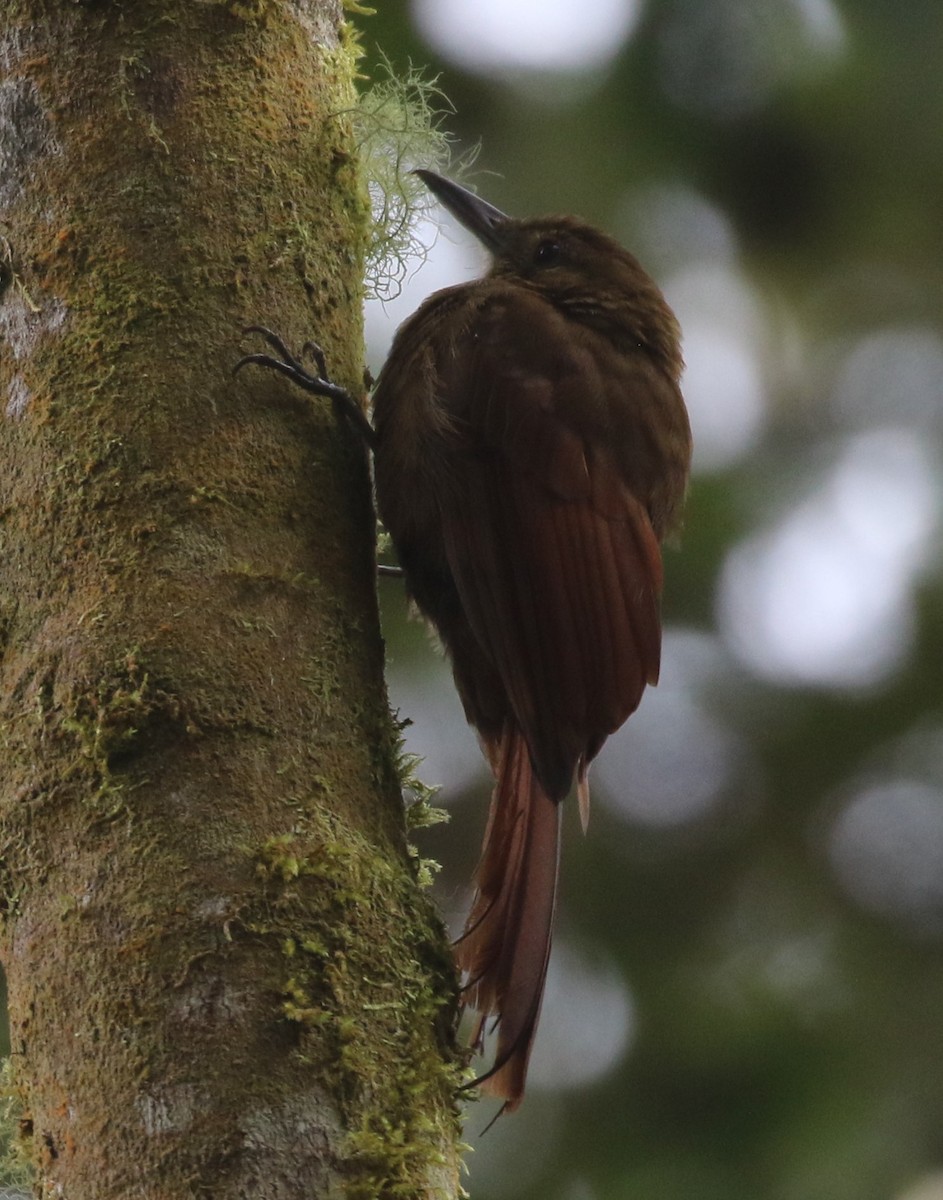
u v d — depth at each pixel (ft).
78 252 20.56
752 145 46.16
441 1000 19.35
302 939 18.37
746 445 48.44
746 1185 41.06
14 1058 18.88
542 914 23.65
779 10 44.60
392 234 26.32
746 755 48.24
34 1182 18.40
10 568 19.89
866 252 48.01
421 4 43.86
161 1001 17.84
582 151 44.93
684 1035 43.55
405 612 44.96
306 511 20.63
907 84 45.27
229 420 20.36
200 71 21.40
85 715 18.88
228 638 19.42
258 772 19.01
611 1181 41.42
